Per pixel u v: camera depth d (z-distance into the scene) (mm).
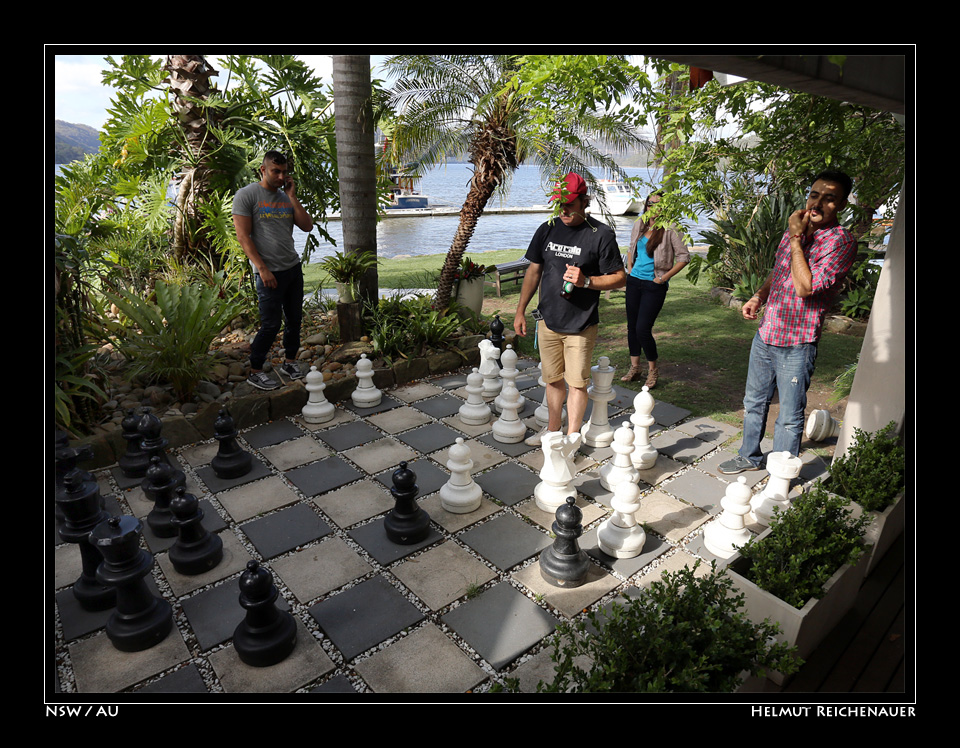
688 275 4992
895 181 3678
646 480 4000
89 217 6324
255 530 3439
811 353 3547
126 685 2398
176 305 4824
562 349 4086
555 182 3752
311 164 7605
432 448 4492
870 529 2797
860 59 1807
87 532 2762
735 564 2461
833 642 2477
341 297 6090
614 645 1921
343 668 2492
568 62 2359
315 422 4902
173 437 4398
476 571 3098
